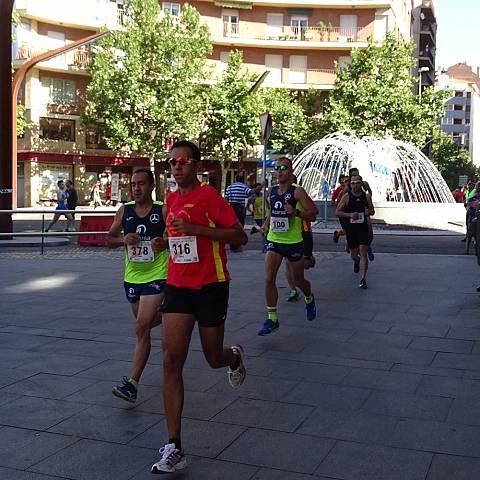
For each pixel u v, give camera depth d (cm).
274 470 366
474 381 533
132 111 4094
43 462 378
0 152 1738
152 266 487
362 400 485
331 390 509
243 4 5128
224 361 434
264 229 740
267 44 5122
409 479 354
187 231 383
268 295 676
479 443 404
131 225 484
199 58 4284
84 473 363
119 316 784
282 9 5222
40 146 4444
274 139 4566
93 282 1046
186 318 385
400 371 561
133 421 443
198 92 4322
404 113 4241
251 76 4562
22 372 555
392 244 1866
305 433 421
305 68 5253
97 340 668
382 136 4288
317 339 675
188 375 546
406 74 4403
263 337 683
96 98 4166
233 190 1661
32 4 4322
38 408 468
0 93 1733
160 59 4116
